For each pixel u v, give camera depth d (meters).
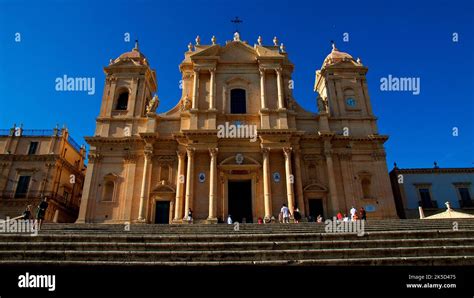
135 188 29.31
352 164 30.30
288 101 32.53
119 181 29.61
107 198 29.31
